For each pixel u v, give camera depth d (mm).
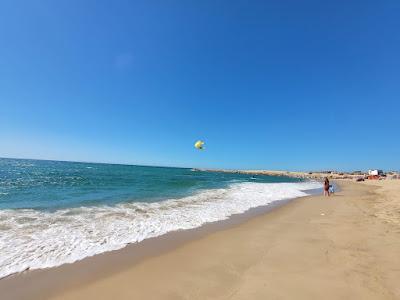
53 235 8570
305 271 6117
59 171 54312
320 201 19891
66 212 12070
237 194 22984
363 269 6195
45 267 6258
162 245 8141
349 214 13625
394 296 4961
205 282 5602
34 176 36438
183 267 6418
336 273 5988
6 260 6504
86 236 8680
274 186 36250
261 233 9703
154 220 11406
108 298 4941
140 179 38438
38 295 5035
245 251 7621
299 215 13570
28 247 7406
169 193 21609
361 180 61750
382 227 10367
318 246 7996
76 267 6312
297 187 37125
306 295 5016
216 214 13453
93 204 14539
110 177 40219
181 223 11133
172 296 5012
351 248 7738
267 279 5719
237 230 10172
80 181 30266
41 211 12039
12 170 51656
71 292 5152
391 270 6125
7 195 17031
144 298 4938
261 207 16406
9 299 4887
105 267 6363
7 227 9172
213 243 8414
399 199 20125
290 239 8836
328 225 10945
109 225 10180
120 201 16047
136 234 9211
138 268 6328
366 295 5000
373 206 16594
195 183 35250
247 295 5023
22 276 5777
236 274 6004
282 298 4910
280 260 6855
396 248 7715
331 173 133875
